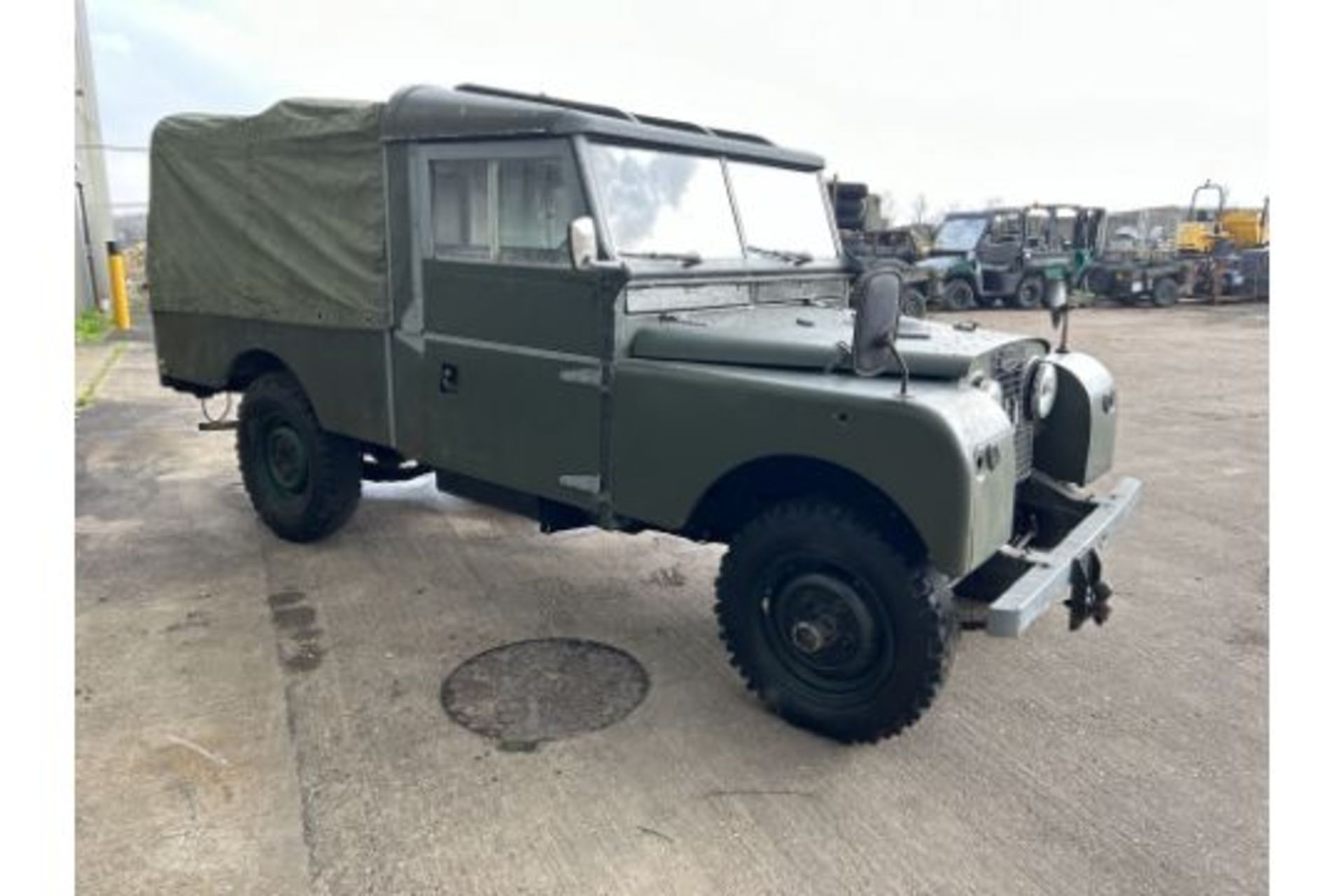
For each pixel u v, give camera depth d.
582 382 3.71
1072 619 3.56
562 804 3.02
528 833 2.88
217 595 4.59
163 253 5.51
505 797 3.04
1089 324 18.59
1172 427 8.87
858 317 2.90
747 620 3.52
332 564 5.03
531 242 3.77
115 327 14.30
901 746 3.40
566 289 3.68
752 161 4.36
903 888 2.68
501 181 3.83
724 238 4.11
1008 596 3.02
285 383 5.13
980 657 4.09
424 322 4.25
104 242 16.25
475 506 6.04
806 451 3.18
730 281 4.03
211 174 5.10
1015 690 3.81
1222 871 2.76
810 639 3.32
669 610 4.55
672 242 3.85
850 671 3.31
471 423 4.16
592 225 3.28
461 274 4.04
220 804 2.98
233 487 6.41
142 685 3.71
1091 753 3.37
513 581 4.86
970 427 2.97
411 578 4.87
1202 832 2.93
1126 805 3.07
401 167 4.18
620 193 3.70
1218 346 14.94
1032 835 2.91
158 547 5.25
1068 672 3.96
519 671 3.90
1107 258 22.91
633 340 3.64
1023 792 3.14
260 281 4.94
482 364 4.04
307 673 3.84
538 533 5.58
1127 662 4.05
